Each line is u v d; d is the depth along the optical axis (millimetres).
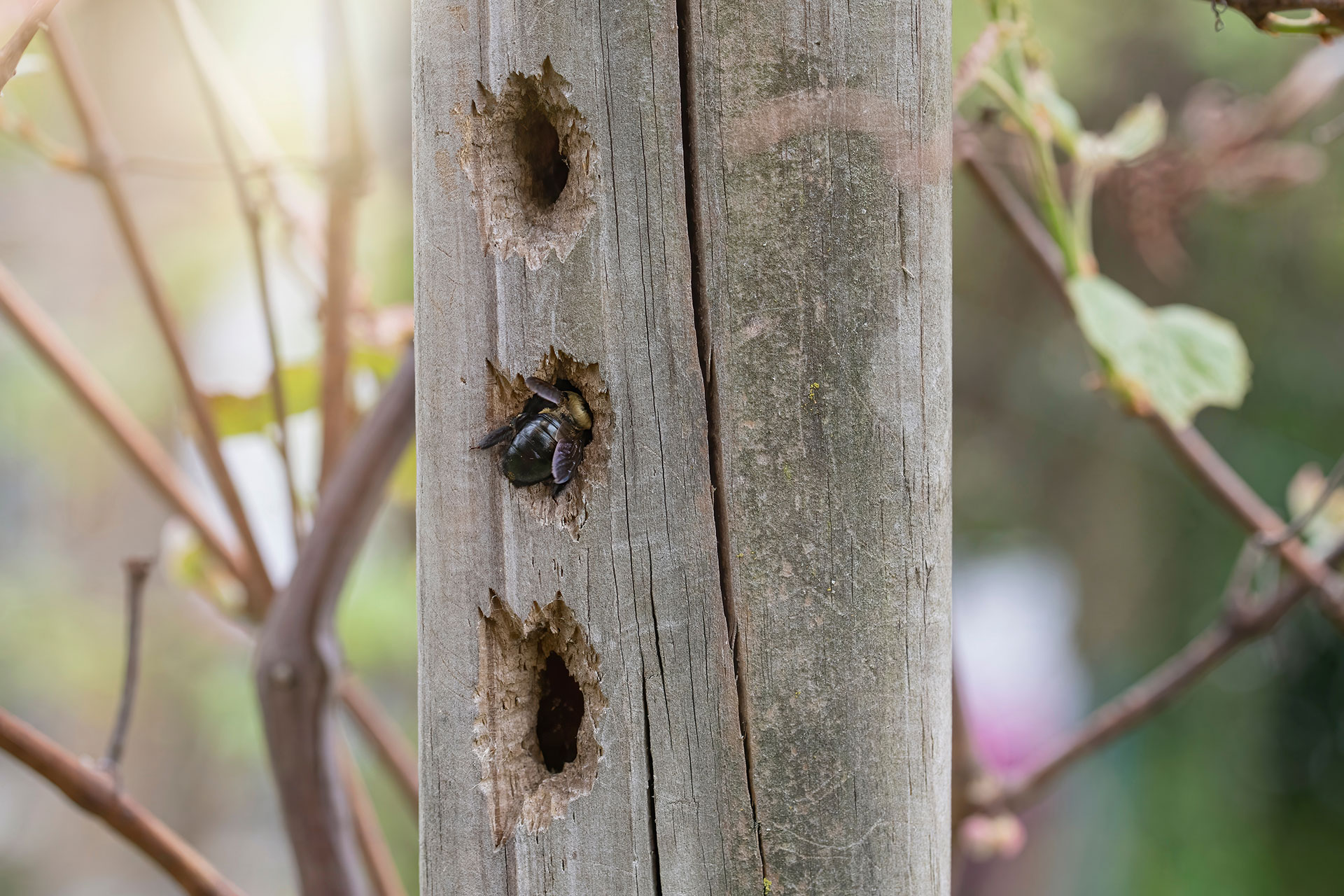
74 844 4574
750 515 1193
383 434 1294
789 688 1195
